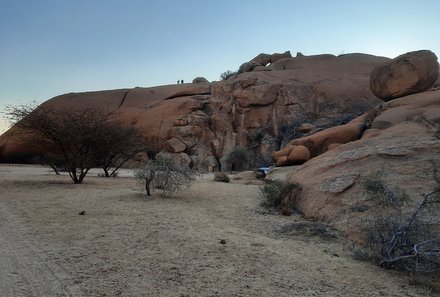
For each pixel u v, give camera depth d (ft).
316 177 37.42
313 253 20.76
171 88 174.19
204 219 28.91
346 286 15.88
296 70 153.89
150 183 42.88
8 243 21.04
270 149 115.96
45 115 56.34
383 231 20.35
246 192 47.80
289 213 32.96
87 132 56.03
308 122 118.01
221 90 139.03
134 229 24.43
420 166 30.81
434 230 21.18
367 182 24.40
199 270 17.06
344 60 165.17
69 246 20.47
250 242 22.17
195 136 127.03
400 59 82.02
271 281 16.07
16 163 136.26
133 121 141.69
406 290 15.79
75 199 37.27
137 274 16.39
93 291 14.49
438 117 45.75
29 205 33.45
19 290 14.55
